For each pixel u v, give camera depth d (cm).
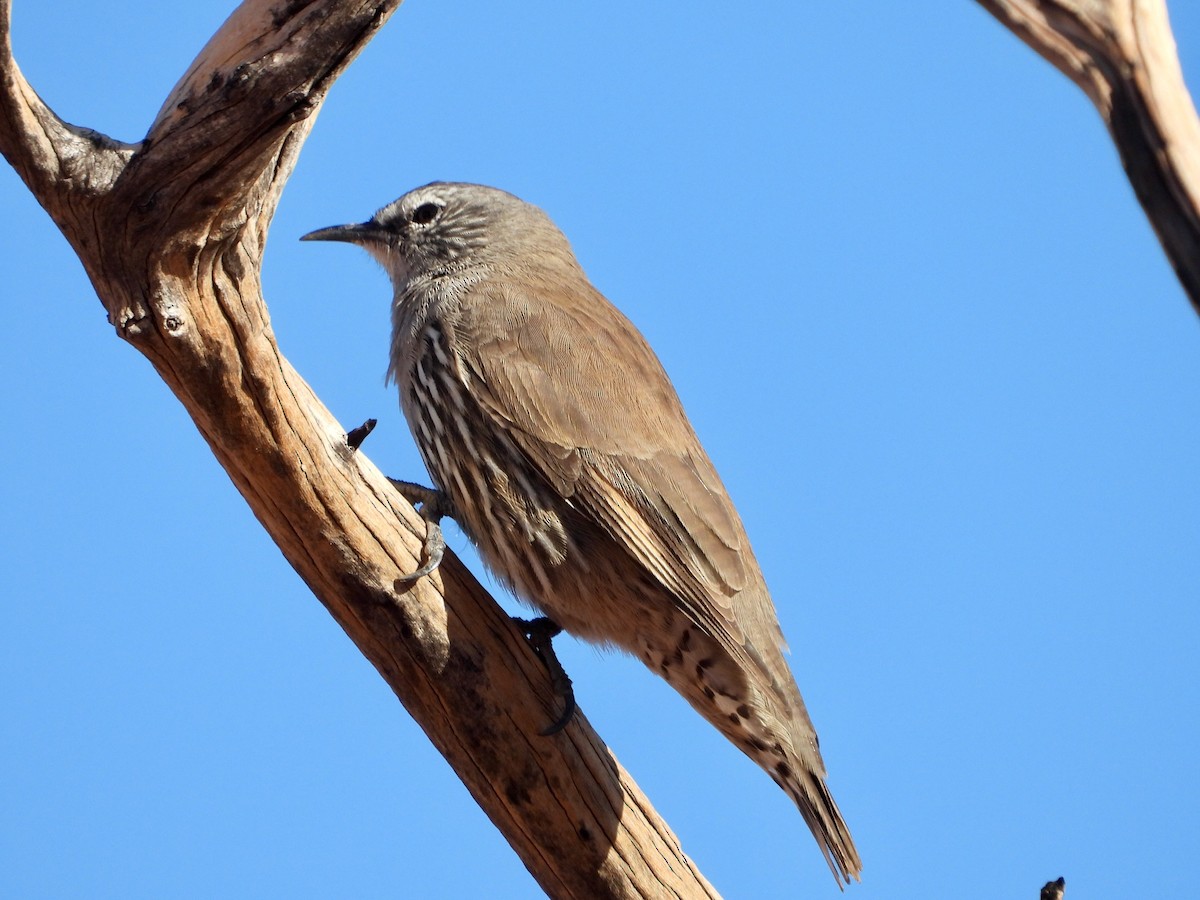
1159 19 715
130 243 960
